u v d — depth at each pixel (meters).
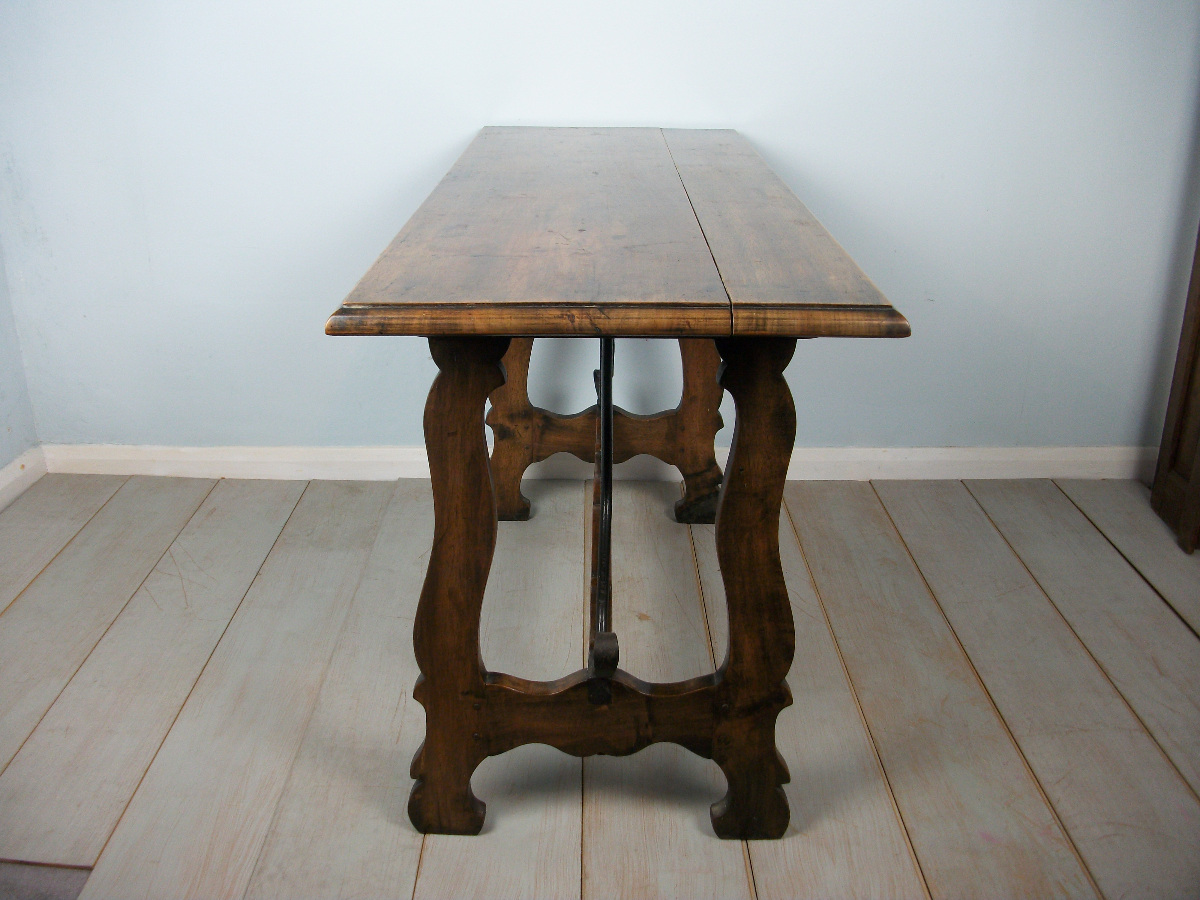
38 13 2.24
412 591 2.21
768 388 1.30
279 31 2.28
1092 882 1.49
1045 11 2.26
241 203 2.44
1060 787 1.67
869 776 1.70
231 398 2.65
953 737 1.79
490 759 1.74
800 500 2.62
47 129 2.35
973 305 2.56
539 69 2.34
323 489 2.67
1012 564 2.33
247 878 1.49
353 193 2.44
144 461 2.71
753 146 2.26
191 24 2.27
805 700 1.88
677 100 2.38
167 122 2.36
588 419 2.41
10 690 1.88
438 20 2.28
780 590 1.42
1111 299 2.54
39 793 1.64
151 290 2.52
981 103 2.36
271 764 1.72
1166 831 1.58
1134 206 2.44
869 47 2.31
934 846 1.56
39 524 2.46
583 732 1.52
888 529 2.47
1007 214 2.46
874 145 2.41
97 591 2.20
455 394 1.32
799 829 1.59
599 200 1.71
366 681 1.93
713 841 1.57
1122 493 2.65
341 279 2.53
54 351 2.58
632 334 1.21
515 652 2.00
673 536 2.45
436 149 2.41
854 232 2.50
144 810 1.61
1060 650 2.02
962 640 2.05
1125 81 2.32
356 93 2.35
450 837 1.58
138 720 1.81
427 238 1.48
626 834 1.58
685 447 2.42
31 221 2.44
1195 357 2.36
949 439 2.70
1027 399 2.66
